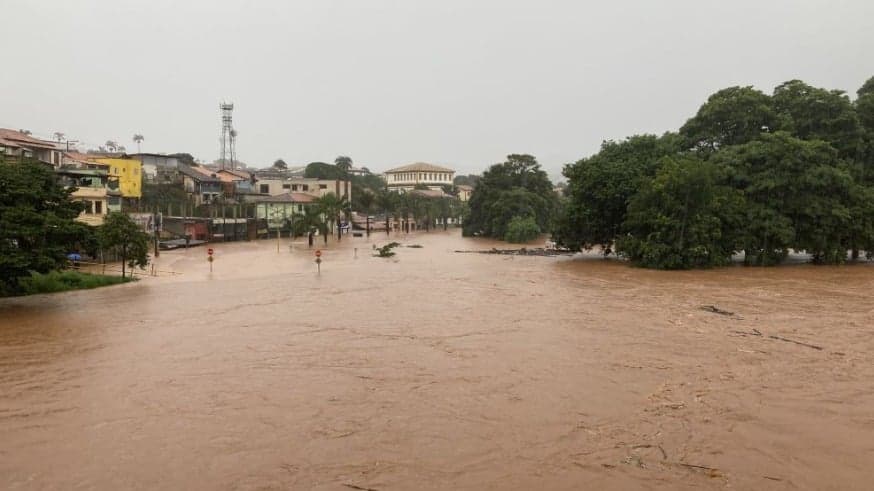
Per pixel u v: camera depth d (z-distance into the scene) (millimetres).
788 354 20078
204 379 17812
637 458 11938
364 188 143375
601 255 65062
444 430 13531
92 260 50281
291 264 54594
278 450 12500
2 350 21562
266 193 114688
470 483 10914
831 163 49281
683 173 46906
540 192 107000
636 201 50969
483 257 63312
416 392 16344
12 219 29109
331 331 24438
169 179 92000
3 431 13727
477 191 107188
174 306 31016
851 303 30516
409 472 11398
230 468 11656
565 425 13766
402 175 190375
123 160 75312
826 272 45312
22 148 57688
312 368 18875
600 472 11320
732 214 48688
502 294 34531
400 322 26172
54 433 13586
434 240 98125
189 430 13703
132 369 18953
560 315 27516
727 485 10773
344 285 39188
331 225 105375
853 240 49000
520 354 20344
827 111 54156
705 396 15750
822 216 47906
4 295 34094
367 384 17141
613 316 27156
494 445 12656
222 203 91750
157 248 62094
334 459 12031
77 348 21859
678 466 11562
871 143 52844
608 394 15992
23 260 28828
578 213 57688
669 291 35406
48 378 18016
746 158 50781
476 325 25344
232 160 145000
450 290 36469
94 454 12398
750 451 12242
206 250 70562
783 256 50750
